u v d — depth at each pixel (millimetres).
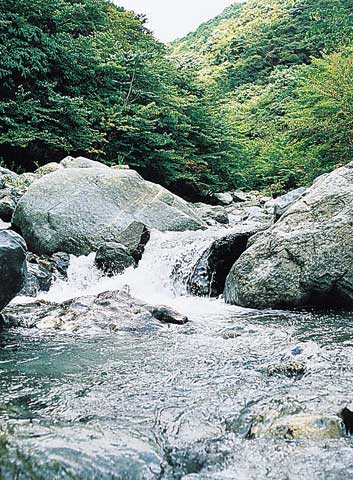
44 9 16766
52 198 9297
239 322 5758
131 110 17891
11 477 2143
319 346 4648
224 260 7742
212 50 63250
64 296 7223
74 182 9625
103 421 2926
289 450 2641
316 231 6551
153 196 10219
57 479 2152
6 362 4188
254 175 26359
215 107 25422
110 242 8672
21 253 4992
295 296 6418
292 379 3764
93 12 21922
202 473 2434
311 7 54969
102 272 8344
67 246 8891
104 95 18141
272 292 6500
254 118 39594
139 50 20203
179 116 20141
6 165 15523
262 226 8102
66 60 16781
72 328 5258
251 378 3801
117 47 19734
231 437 2811
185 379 3793
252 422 2977
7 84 15289
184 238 8766
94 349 4594
